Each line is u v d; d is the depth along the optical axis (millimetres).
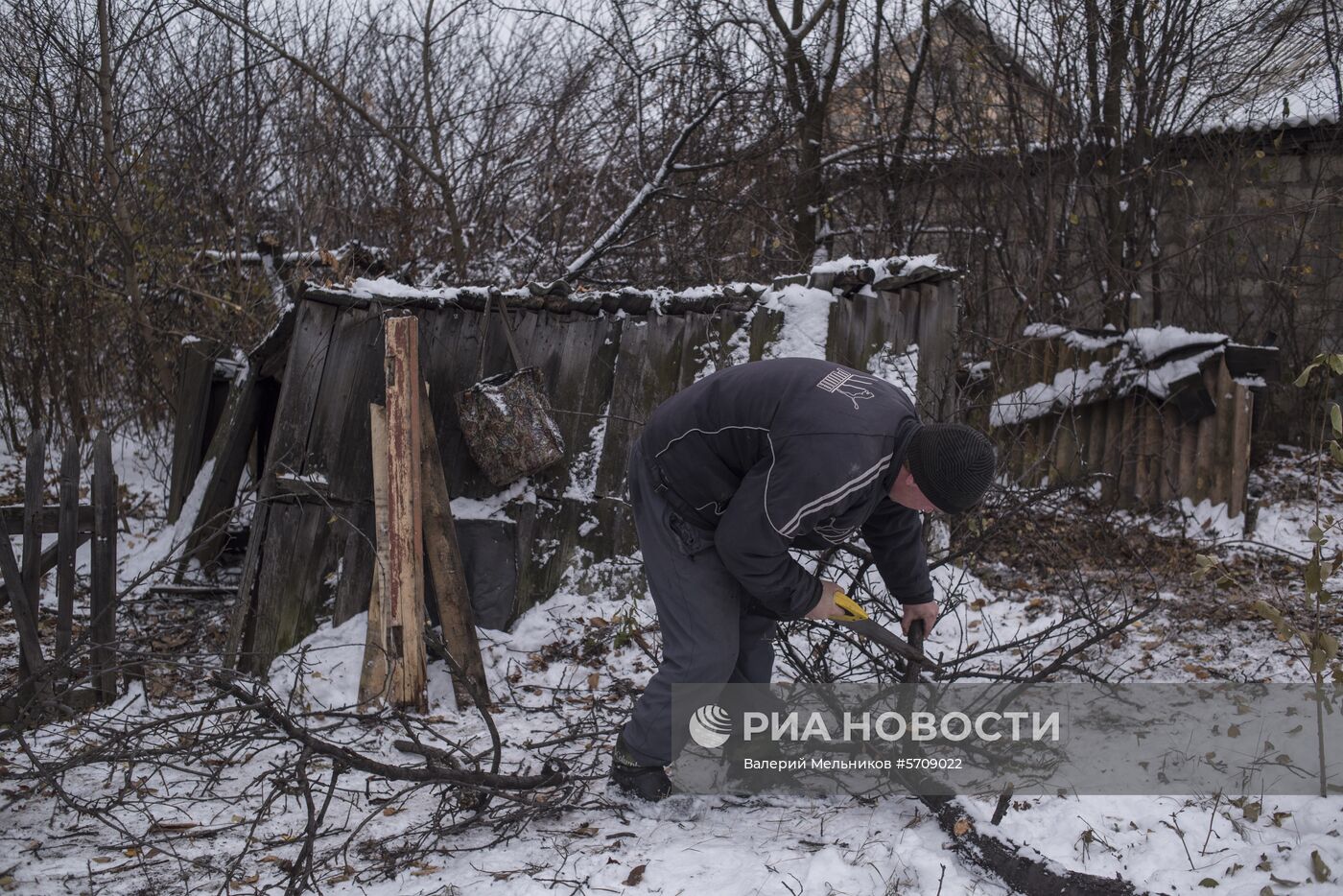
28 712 3504
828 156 8664
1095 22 7551
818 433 2484
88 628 3744
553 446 4336
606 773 3193
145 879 2621
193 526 5285
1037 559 5598
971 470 2400
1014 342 7211
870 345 4824
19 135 6816
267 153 8281
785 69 8172
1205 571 2926
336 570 4219
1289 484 7199
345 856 2721
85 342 7203
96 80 6773
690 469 2770
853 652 3771
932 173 8328
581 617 4406
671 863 2629
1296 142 8305
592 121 8641
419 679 3775
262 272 7098
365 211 8859
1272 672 4035
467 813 2984
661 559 2846
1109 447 6859
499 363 4512
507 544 4418
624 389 4617
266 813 2943
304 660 3908
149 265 7133
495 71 9539
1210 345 6539
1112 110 7824
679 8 8102
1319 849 2533
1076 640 4328
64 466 3619
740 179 8055
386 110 9250
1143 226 8117
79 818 2889
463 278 7477
